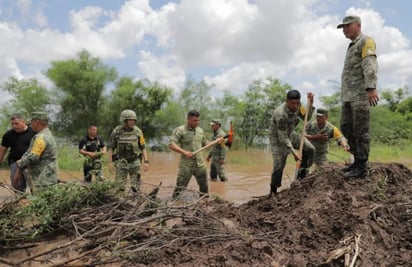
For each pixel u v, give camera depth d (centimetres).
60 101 2364
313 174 563
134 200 490
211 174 999
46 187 516
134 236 432
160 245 410
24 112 2158
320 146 736
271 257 382
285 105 598
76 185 473
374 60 476
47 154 554
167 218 447
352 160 662
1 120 1900
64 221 446
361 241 386
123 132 707
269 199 558
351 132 530
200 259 381
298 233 425
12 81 2258
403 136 2584
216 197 593
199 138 701
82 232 445
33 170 555
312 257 379
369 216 427
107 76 2422
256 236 422
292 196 530
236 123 2638
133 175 712
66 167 1205
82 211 463
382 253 379
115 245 399
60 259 400
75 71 2345
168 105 2498
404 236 407
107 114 2406
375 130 2564
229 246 398
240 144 2514
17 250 426
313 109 626
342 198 469
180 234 431
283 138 600
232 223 475
